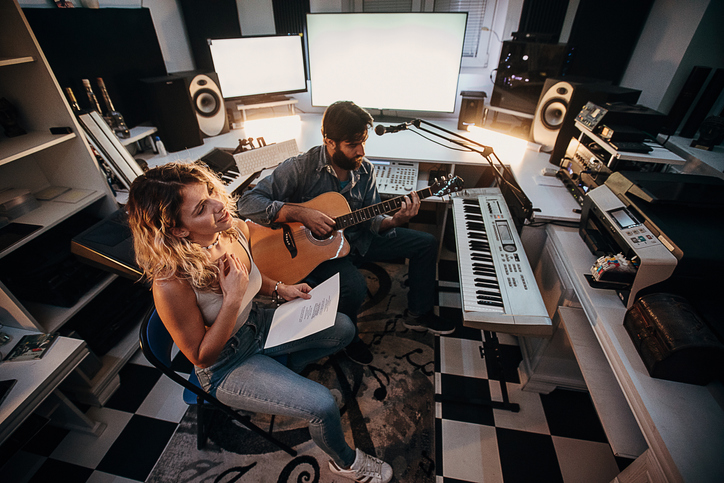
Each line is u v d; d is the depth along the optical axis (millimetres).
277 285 1362
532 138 2227
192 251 947
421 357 1815
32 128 1539
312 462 1414
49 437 1494
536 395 1644
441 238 2277
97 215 1770
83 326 1607
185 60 2666
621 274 1104
